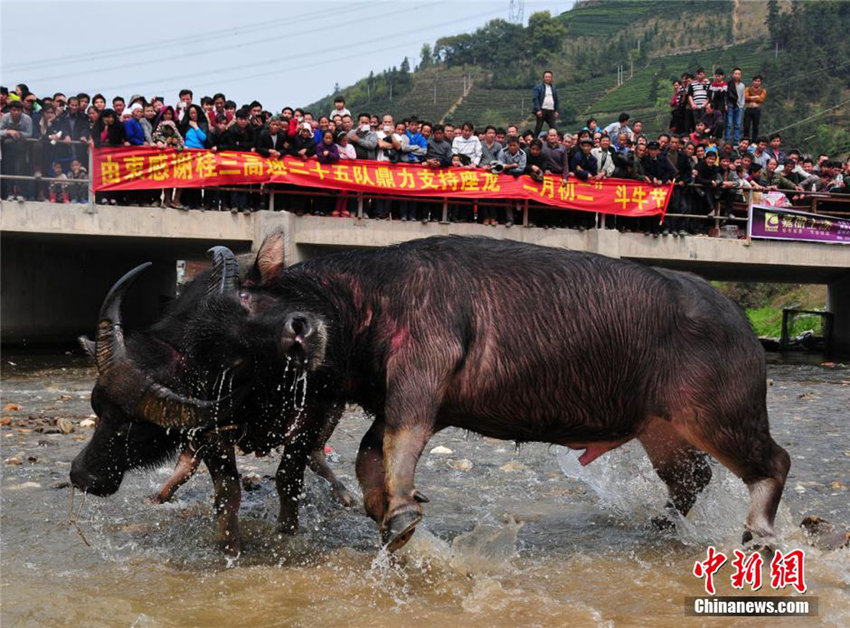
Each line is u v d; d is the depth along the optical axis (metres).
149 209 15.89
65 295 19.94
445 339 5.55
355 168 16.00
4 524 6.39
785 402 12.85
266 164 15.66
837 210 19.17
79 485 5.66
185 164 15.54
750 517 5.77
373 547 6.09
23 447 8.89
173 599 5.02
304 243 16.23
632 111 113.81
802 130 64.81
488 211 17.05
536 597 5.07
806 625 4.68
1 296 18.38
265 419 5.96
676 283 5.95
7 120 16.02
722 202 18.03
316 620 4.73
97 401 5.64
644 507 7.03
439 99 141.75
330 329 5.57
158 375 5.47
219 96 16.34
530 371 5.71
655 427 6.06
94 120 16.11
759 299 35.19
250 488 7.51
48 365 16.22
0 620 4.66
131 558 5.74
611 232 17.02
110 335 5.48
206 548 5.99
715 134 19.94
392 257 5.83
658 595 5.14
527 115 124.75
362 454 5.90
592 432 6.01
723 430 5.76
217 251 5.64
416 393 5.50
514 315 5.69
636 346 5.77
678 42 162.62
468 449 9.26
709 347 5.75
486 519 6.73
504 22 166.00
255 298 5.53
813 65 87.19
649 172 17.31
